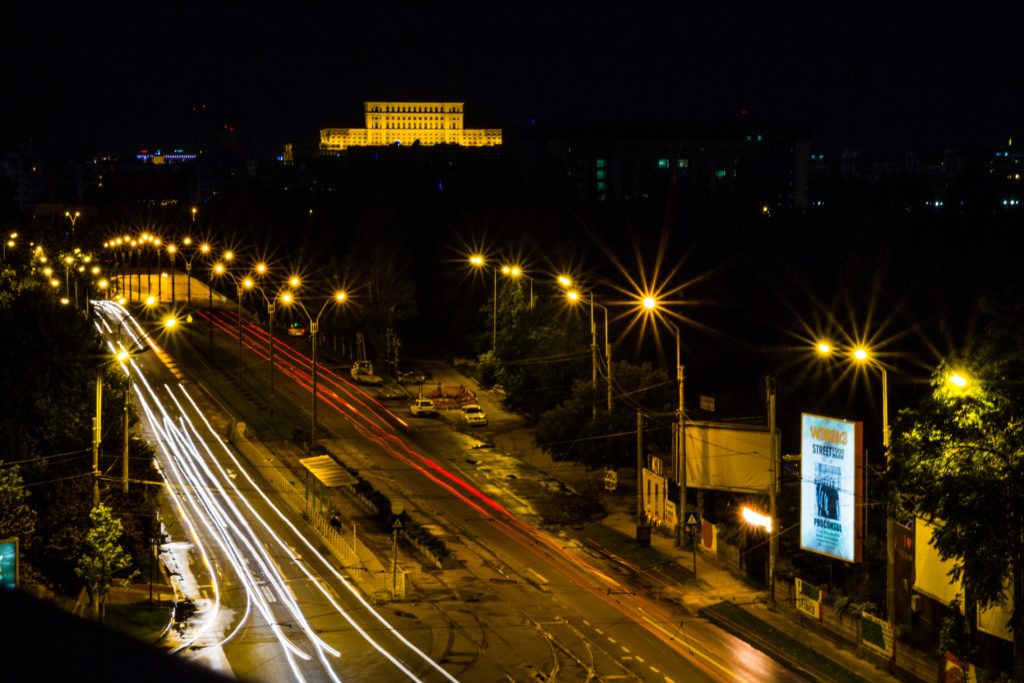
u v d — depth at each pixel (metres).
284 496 72.75
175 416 97.94
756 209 188.75
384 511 67.12
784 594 49.75
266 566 56.88
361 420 97.56
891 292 97.69
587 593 52.62
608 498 71.88
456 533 64.44
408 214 182.12
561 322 93.06
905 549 42.88
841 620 44.06
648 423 71.56
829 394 83.00
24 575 42.47
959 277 98.62
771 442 50.81
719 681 39.62
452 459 83.81
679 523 60.38
